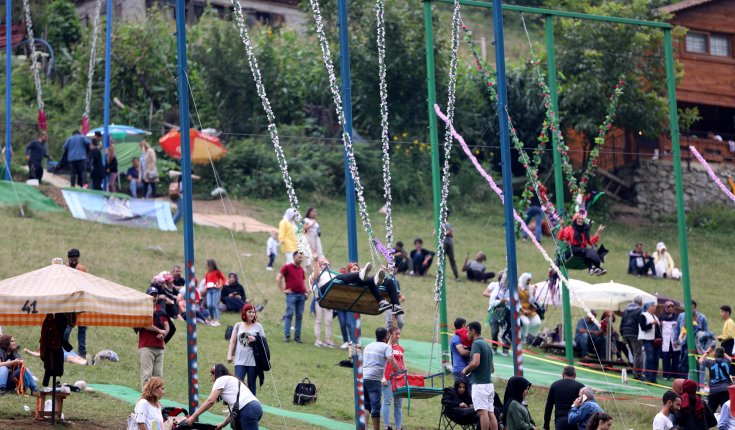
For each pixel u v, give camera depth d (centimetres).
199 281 4612
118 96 7394
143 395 2320
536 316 4203
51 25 8206
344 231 6188
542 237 6669
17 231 4794
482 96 7575
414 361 3831
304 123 7512
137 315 2573
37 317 2628
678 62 7525
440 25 7581
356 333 2695
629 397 3659
